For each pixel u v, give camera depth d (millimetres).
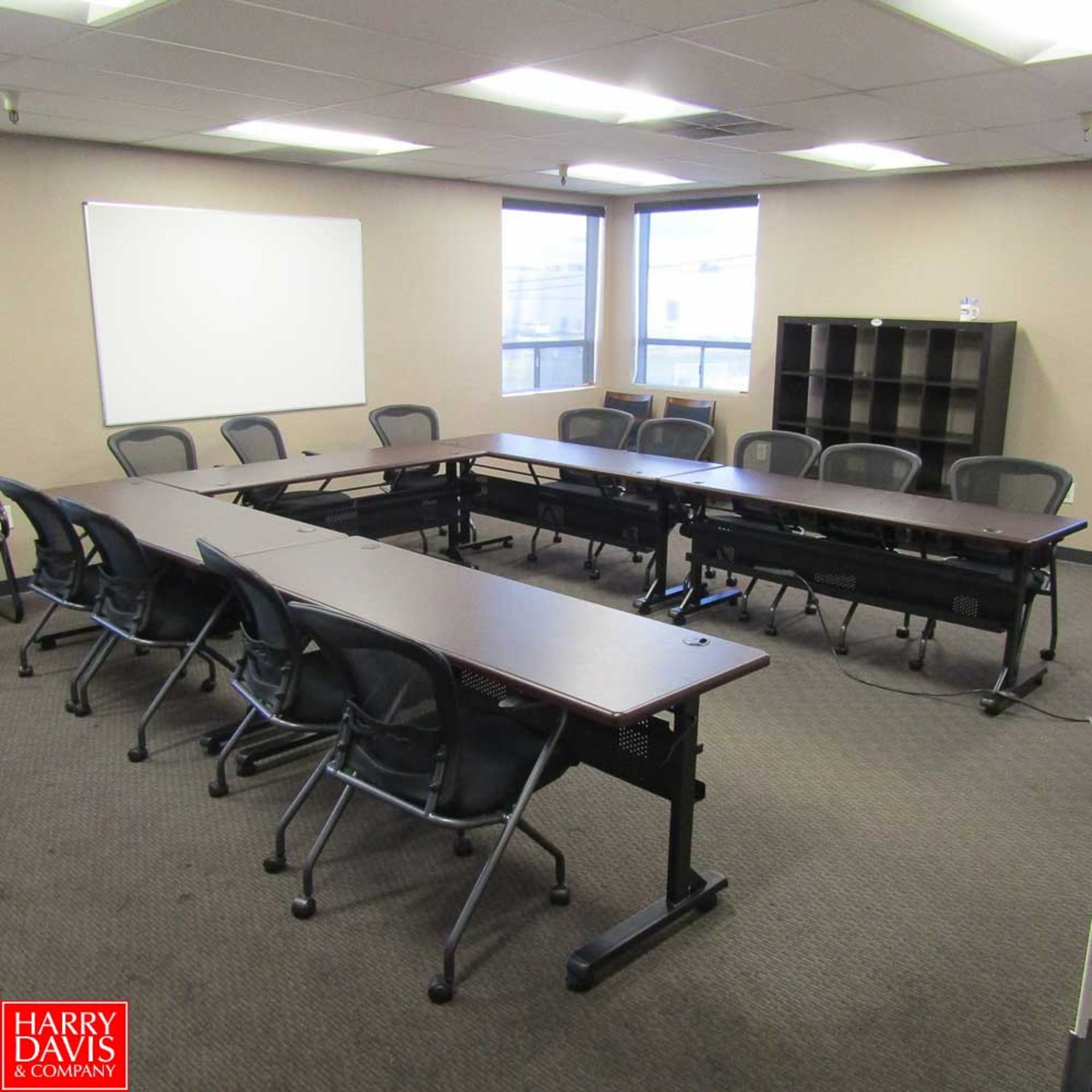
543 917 2498
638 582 5582
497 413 7695
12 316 5070
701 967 2312
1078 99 3857
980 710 3852
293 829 2910
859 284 6812
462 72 3549
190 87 3844
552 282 8000
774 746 3520
